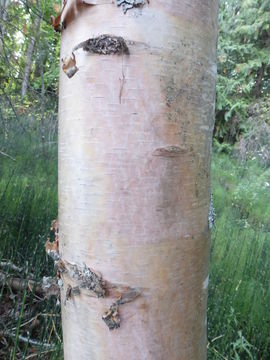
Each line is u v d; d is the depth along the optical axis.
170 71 0.46
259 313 1.54
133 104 0.45
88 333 0.49
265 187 4.03
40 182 2.74
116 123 0.45
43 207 2.10
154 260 0.47
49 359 1.23
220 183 4.25
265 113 5.37
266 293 1.69
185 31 0.47
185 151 0.48
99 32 0.45
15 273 1.64
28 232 1.86
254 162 4.89
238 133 5.70
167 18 0.45
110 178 0.46
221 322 1.47
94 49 0.45
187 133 0.48
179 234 0.48
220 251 2.14
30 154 3.33
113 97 0.45
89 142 0.46
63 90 0.51
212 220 0.56
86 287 0.48
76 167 0.48
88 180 0.47
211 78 0.52
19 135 3.50
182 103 0.47
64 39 0.51
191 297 0.51
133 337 0.48
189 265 0.50
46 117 3.69
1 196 2.10
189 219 0.49
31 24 1.91
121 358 0.48
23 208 1.97
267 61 5.52
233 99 5.62
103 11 0.45
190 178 0.49
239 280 1.78
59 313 1.37
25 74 2.00
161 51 0.45
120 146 0.45
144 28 0.44
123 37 0.44
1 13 1.72
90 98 0.46
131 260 0.46
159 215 0.47
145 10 0.44
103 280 0.47
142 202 0.46
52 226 0.62
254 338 1.45
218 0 0.55
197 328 0.53
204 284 0.54
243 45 5.52
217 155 5.31
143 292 0.47
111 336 0.48
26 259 1.71
